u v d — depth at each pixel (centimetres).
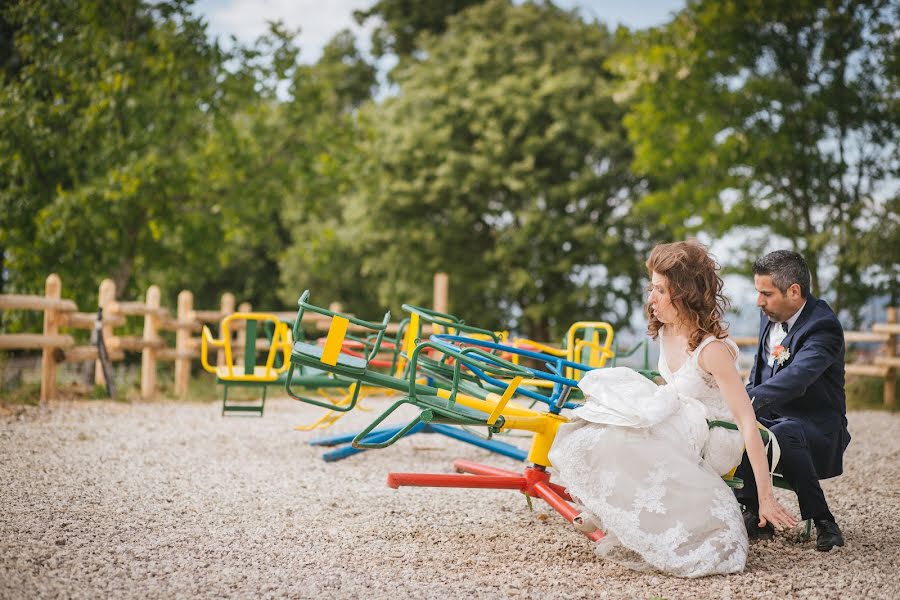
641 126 1647
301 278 2564
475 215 2194
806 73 1559
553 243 2067
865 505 501
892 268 1487
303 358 401
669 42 1589
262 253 2756
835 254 1546
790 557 388
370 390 666
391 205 2170
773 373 427
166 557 370
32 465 564
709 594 332
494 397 438
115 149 1314
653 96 1584
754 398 397
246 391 1207
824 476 417
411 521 450
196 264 1608
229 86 1423
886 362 1236
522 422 417
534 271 2095
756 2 1512
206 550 383
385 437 619
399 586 337
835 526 404
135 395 1074
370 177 2142
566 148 2067
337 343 402
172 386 1235
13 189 1325
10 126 1291
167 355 1142
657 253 388
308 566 363
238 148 1453
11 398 913
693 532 357
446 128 2103
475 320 2181
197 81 1422
